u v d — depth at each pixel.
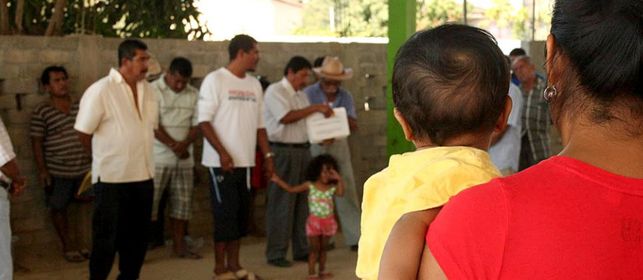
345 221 7.30
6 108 6.74
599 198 1.15
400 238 1.40
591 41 1.19
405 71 1.65
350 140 8.58
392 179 1.64
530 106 7.25
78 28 8.23
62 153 6.72
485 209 1.18
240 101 5.94
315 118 6.71
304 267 6.78
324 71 7.19
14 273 6.51
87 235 7.09
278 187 6.71
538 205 1.15
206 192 7.83
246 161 5.99
